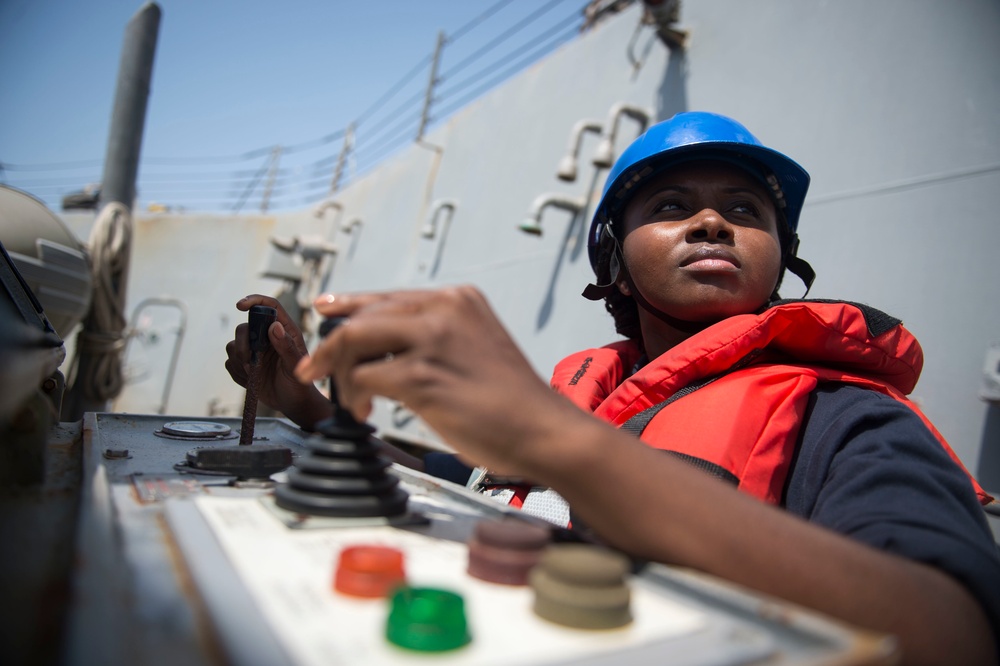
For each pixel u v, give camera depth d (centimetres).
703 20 271
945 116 181
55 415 103
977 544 57
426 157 517
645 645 35
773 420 89
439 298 53
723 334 103
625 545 52
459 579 45
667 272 118
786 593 48
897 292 181
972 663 48
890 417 81
